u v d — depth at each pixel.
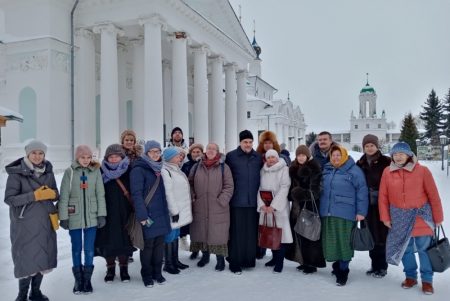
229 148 27.86
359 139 95.94
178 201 5.78
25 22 18.38
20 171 4.50
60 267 6.12
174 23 19.56
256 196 6.08
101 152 18.36
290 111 57.16
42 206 4.60
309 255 5.78
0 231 7.82
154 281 5.43
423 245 4.91
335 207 5.44
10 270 5.92
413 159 5.11
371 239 5.34
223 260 6.05
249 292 4.99
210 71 27.36
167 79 24.94
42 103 17.91
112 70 18.66
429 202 5.05
